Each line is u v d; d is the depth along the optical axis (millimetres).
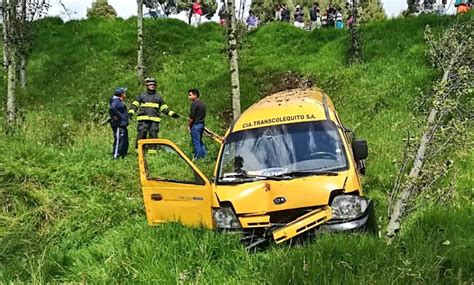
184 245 5922
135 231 6652
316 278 4832
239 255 5754
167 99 18438
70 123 16125
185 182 6438
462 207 6840
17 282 5605
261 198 6273
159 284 5246
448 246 5332
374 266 4918
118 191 9406
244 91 18297
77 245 7230
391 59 17734
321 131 7082
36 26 21094
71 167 9875
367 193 9211
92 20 25906
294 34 22578
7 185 8531
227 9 12562
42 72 22000
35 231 7539
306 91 10102
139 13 20141
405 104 14727
